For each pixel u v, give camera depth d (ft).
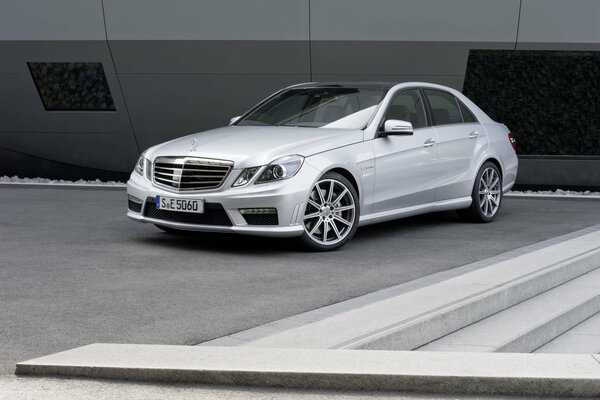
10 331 15.96
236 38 44.27
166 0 44.16
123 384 13.29
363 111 28.66
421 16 43.47
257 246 26.91
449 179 31.09
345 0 43.45
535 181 47.26
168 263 23.62
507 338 18.11
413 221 33.81
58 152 48.85
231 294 19.65
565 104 55.57
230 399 12.82
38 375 13.53
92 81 48.80
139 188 26.86
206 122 47.14
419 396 13.25
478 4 43.34
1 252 24.95
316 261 24.47
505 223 33.73
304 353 14.30
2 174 49.42
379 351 14.58
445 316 17.88
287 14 43.73
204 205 25.21
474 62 55.88
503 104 56.34
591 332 21.53
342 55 44.39
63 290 19.69
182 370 13.38
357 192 27.17
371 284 21.17
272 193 24.81
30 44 45.50
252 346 14.83
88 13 44.68
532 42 43.73
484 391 13.41
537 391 13.39
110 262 23.57
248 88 45.80
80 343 15.23
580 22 43.32
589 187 47.21
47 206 37.22
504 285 20.76
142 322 16.83
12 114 47.98
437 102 31.58
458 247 27.48
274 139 26.37
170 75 45.73
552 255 25.38
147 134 47.75
